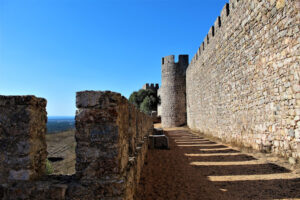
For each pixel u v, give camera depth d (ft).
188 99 97.04
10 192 9.48
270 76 26.12
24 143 9.87
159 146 38.17
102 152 10.20
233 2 37.27
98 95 10.56
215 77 50.19
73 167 32.35
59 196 9.36
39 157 10.91
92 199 9.65
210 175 20.92
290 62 22.36
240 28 34.40
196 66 75.72
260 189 16.34
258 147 29.25
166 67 112.37
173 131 83.66
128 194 11.69
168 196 15.78
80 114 10.53
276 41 24.70
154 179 19.92
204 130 64.54
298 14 20.95
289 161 21.74
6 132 9.96
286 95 23.15
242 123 34.55
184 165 25.44
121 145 11.07
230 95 39.91
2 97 10.09
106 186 9.78
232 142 39.17
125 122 12.75
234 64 37.42
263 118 27.96
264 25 27.14
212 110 54.03
